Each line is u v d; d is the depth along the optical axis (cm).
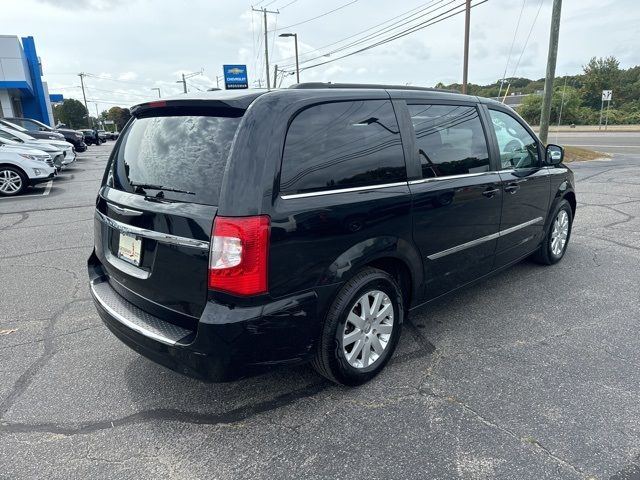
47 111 3722
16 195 1080
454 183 338
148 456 238
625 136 3512
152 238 251
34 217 817
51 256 575
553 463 228
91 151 3056
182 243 237
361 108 284
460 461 231
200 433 255
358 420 263
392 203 288
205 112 255
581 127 4916
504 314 399
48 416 269
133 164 284
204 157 242
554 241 514
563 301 425
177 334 245
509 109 432
